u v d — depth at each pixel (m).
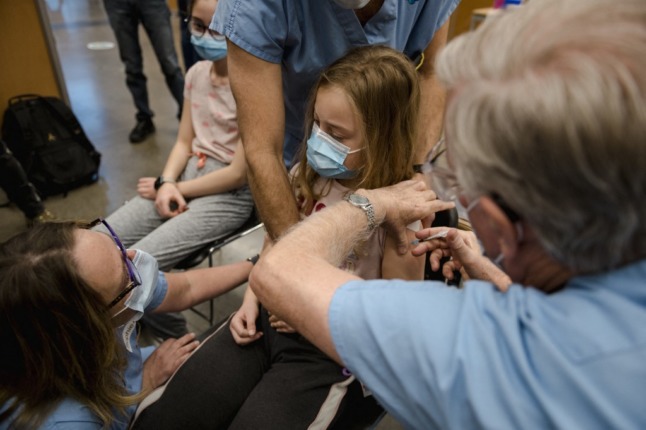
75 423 0.75
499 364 0.38
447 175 0.54
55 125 2.41
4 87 2.60
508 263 0.47
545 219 0.38
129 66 2.83
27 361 0.72
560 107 0.32
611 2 0.36
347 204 0.73
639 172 0.32
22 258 0.70
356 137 0.86
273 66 0.90
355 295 0.48
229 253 1.91
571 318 0.37
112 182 2.58
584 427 0.33
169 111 3.53
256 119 0.93
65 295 0.71
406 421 0.47
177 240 1.39
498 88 0.37
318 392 0.88
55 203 2.36
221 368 0.95
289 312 0.54
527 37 0.37
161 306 1.05
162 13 2.69
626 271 0.38
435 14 1.05
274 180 0.96
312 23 0.90
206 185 1.50
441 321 0.42
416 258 0.89
